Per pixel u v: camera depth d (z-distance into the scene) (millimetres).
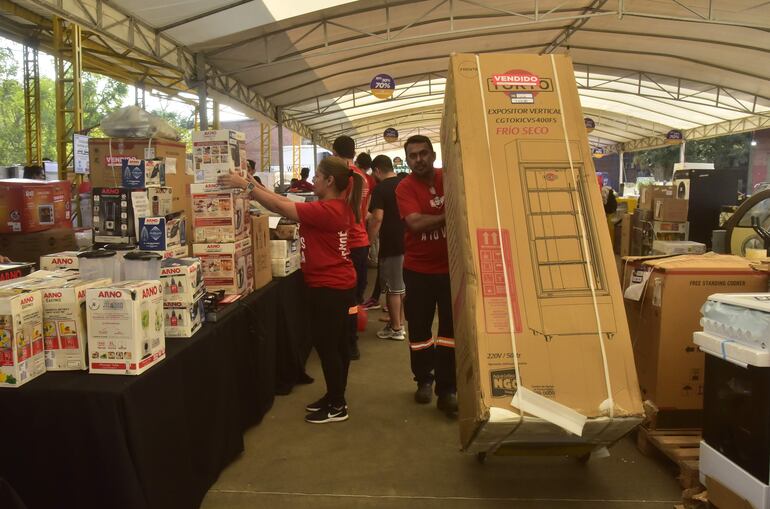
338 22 7703
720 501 1854
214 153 2561
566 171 1983
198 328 2160
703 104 14414
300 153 24312
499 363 1758
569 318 1828
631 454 2523
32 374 1606
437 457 2502
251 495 2178
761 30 8633
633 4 8250
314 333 2828
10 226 3264
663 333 2393
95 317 1635
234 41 7375
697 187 7258
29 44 7910
